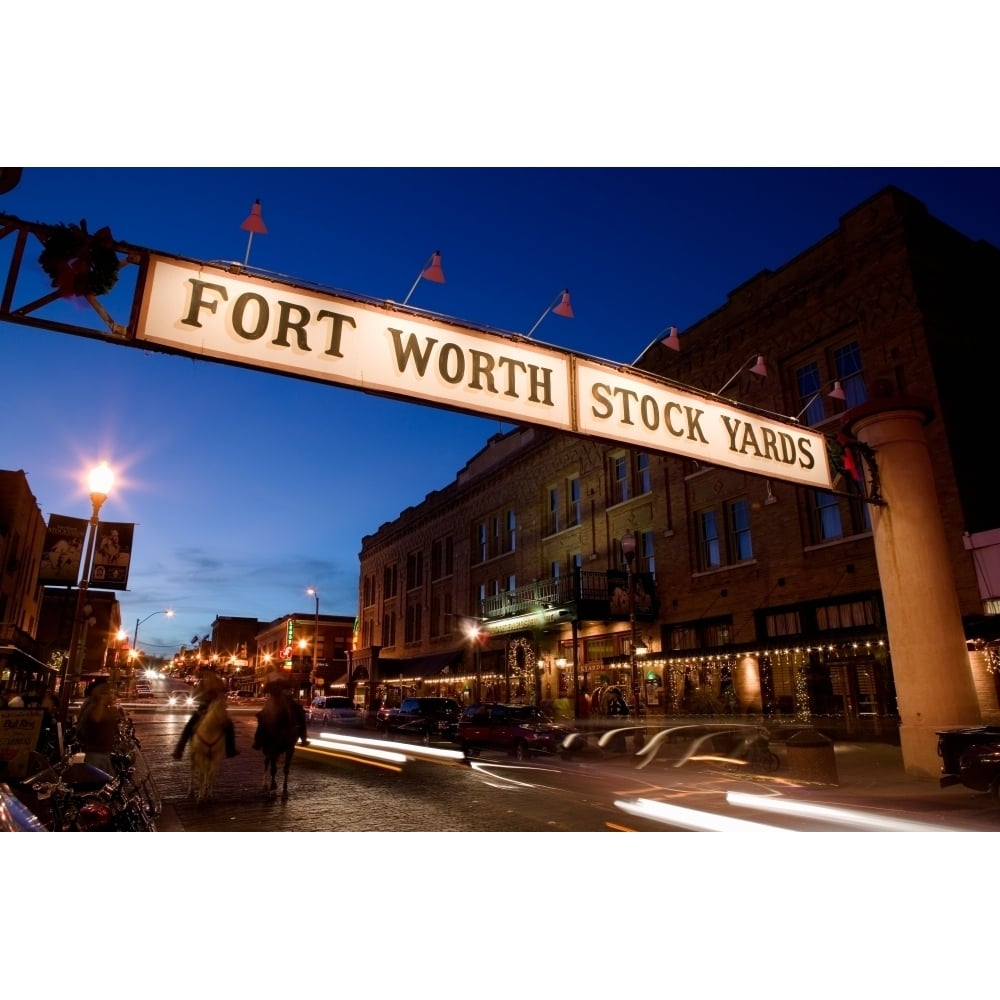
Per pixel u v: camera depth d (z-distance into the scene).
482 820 8.73
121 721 18.08
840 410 18.70
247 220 6.31
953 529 15.48
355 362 7.00
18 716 10.91
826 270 19.17
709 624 21.81
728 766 15.01
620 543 26.16
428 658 39.16
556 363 8.61
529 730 17.70
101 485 13.80
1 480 27.20
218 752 10.31
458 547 38.28
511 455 33.62
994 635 13.60
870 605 17.30
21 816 3.62
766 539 20.11
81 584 13.43
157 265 6.12
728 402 10.85
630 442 9.13
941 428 16.06
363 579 52.16
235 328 6.39
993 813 9.08
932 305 17.34
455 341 7.77
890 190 17.88
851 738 16.78
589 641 26.92
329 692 57.78
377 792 11.36
